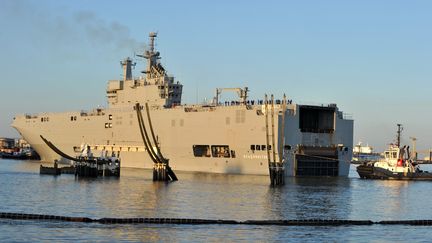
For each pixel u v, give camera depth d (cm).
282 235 6988
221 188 12556
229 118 17475
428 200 11369
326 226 7738
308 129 17350
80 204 9256
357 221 8000
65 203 9356
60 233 6688
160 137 19312
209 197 10650
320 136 17400
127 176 16200
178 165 18912
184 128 18625
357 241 6806
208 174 17312
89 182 13688
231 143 17425
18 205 9006
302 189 13000
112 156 16538
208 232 7025
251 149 16988
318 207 9750
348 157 18000
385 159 18425
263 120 16675
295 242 6625
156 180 14512
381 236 7144
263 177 16212
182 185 13175
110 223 7419
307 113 17425
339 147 17600
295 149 16875
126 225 7319
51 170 16725
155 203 9562
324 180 16212
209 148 18088
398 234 7306
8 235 6500
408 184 15812
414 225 8038
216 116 17800
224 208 9181
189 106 18988
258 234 7000
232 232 7075
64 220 7519
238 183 14088
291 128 16788
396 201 11069
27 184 12800
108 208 8844
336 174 17812
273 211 9031
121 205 9219
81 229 6956
